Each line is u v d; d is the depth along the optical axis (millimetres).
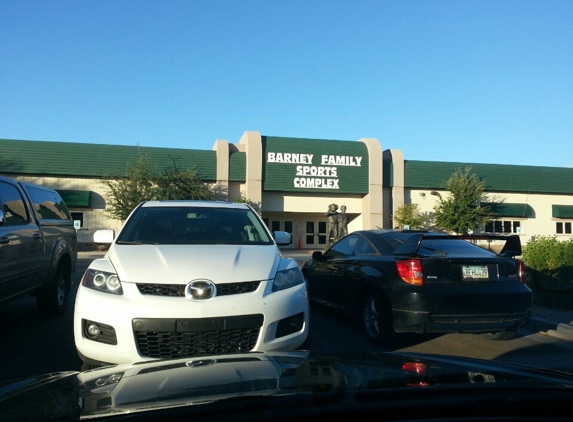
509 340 7082
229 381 2619
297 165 33656
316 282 8875
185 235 5602
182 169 31031
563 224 38719
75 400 2393
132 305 4098
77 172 30172
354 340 6859
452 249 6539
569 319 8086
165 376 2771
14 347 6086
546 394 2449
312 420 2174
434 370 2893
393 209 35375
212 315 4105
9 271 5754
